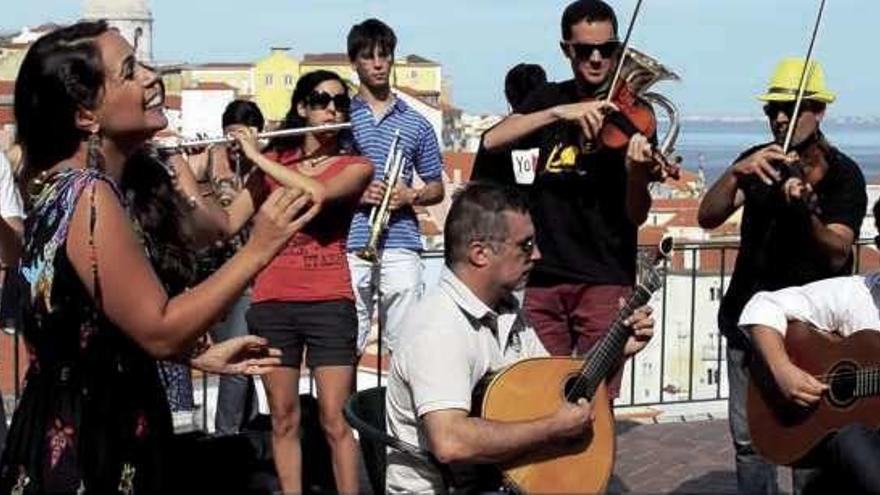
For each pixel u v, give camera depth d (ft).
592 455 11.29
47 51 9.25
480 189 11.60
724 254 24.04
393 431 11.61
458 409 10.96
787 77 15.66
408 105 21.89
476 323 11.47
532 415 11.18
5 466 9.49
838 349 14.37
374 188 20.76
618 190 16.28
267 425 17.07
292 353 16.44
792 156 15.25
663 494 18.80
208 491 12.76
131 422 9.42
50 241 9.05
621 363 11.82
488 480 11.23
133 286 9.00
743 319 14.74
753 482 16.17
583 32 16.12
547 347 16.48
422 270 21.50
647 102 16.19
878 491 13.12
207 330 9.20
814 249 15.47
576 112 15.71
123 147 9.54
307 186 9.27
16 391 19.21
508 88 22.52
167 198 10.16
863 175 15.89
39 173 9.43
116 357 9.32
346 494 16.42
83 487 9.24
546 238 16.44
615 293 16.37
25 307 9.43
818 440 14.35
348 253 20.74
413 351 11.19
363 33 21.39
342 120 17.56
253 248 9.14
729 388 16.42
